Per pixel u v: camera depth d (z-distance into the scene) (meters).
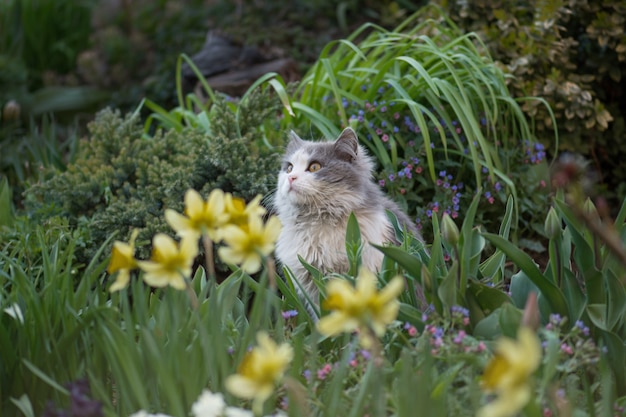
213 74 10.45
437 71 7.92
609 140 8.55
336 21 11.12
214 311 4.07
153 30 12.12
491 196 7.40
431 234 7.25
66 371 4.40
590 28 8.22
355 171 6.19
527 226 7.48
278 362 3.04
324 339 4.77
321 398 4.09
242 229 3.54
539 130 8.12
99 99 11.28
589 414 3.95
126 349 3.92
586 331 4.28
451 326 4.46
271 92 8.48
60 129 10.83
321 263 6.05
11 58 11.86
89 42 12.36
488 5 8.48
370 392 3.87
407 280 4.95
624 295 4.43
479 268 5.07
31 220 7.40
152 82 11.07
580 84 8.23
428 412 3.60
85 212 7.43
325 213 6.07
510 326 4.20
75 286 6.64
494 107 7.27
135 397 4.05
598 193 8.31
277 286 5.85
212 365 4.02
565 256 4.78
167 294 4.33
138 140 7.83
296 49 10.59
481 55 8.20
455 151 7.41
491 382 2.81
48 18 12.19
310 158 6.19
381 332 3.08
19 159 9.50
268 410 3.99
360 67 8.09
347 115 7.84
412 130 7.66
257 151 7.27
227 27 11.16
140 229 6.64
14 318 4.59
